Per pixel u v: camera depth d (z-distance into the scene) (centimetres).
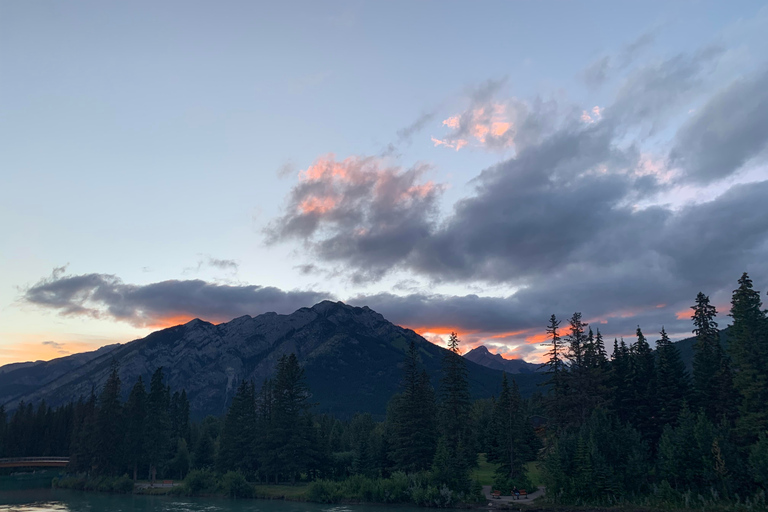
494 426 10294
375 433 11725
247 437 10469
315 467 9712
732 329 6538
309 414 10131
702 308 7812
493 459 10206
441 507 6425
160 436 11038
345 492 7462
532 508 5797
